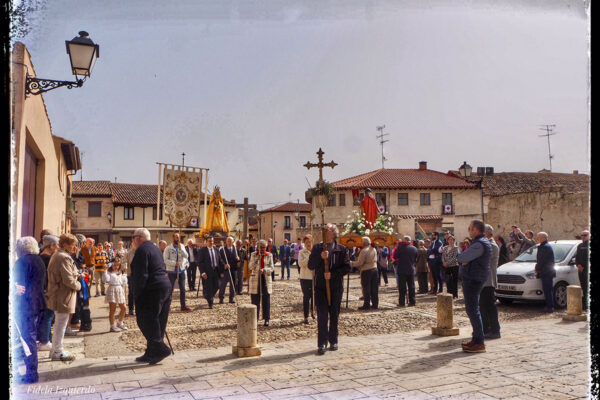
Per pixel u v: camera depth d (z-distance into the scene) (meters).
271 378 5.02
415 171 46.12
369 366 5.52
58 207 16.12
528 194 22.20
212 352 6.38
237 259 12.60
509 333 7.57
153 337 5.77
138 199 43.56
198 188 23.73
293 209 68.62
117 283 8.44
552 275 10.28
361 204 19.97
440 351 6.34
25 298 4.73
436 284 14.58
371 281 11.05
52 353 5.94
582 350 6.24
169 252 10.77
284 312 10.57
